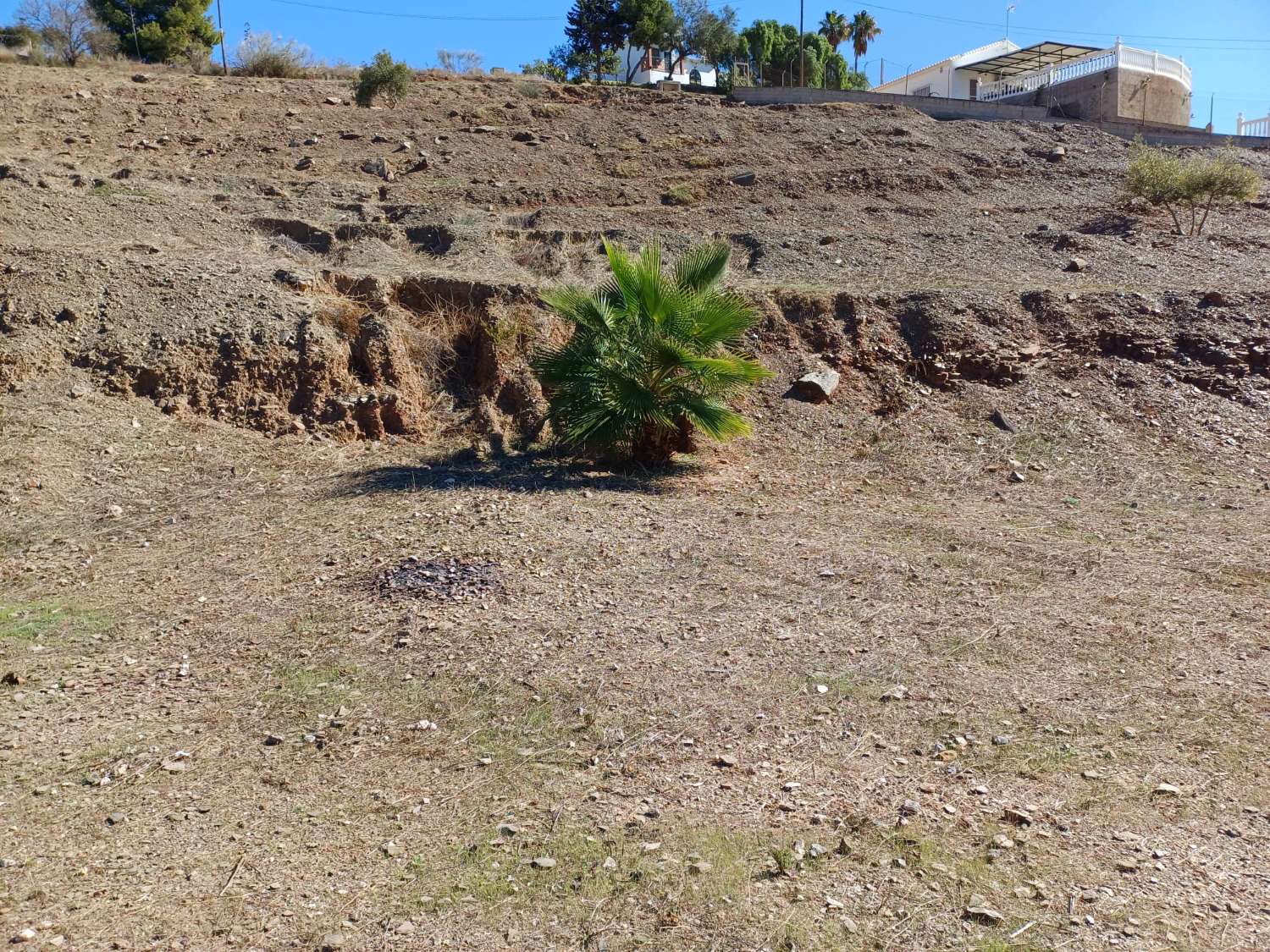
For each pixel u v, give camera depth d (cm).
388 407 1059
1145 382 1114
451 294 1216
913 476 952
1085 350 1172
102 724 470
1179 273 1451
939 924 322
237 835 376
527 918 326
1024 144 2308
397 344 1125
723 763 427
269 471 927
